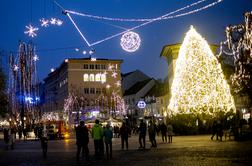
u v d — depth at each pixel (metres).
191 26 48.16
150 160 19.81
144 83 104.44
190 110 46.34
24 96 54.25
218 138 37.00
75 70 106.94
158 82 101.38
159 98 86.00
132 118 98.12
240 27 31.72
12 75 54.44
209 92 46.25
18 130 58.69
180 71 47.72
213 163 17.05
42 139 25.30
